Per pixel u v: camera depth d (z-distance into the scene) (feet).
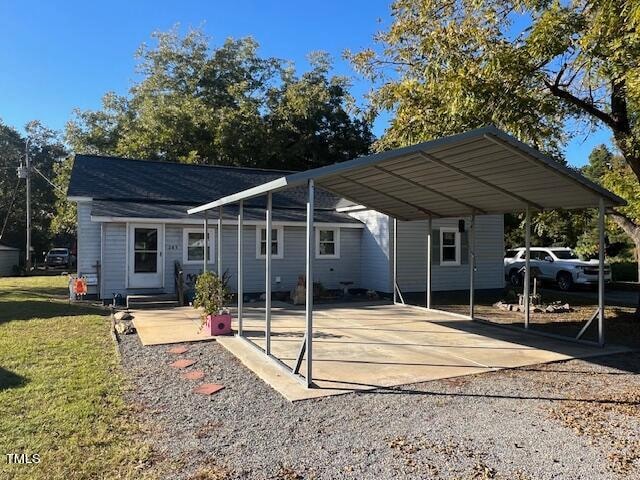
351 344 26.76
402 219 43.83
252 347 25.22
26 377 19.04
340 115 102.22
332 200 60.49
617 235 81.35
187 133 91.45
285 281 50.96
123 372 20.31
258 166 94.43
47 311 37.47
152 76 107.45
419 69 37.63
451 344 27.04
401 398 17.34
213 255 48.03
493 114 28.71
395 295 46.01
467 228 55.42
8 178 142.72
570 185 26.14
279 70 114.32
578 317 38.40
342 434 13.89
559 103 33.06
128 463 11.90
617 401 17.06
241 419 15.10
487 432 14.08
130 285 44.47
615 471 11.58
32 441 13.07
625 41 23.44
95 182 49.49
